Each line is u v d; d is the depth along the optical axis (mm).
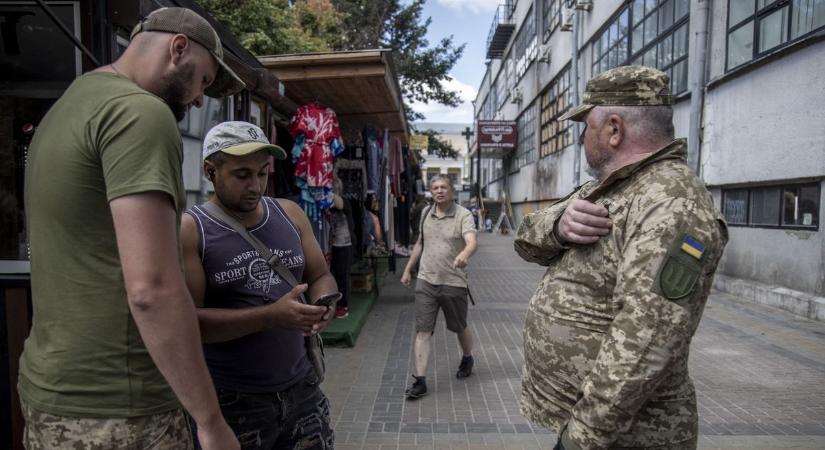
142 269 1282
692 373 5109
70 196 1359
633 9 13578
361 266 8562
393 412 4156
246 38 10492
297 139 5691
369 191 7805
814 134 7160
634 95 1696
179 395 1364
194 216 2004
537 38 25219
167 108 1414
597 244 1674
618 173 1671
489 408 4242
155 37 1527
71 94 1449
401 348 5902
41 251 1408
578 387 1691
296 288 1971
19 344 2797
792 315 7398
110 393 1394
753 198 8773
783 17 7789
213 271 1982
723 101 9312
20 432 2787
